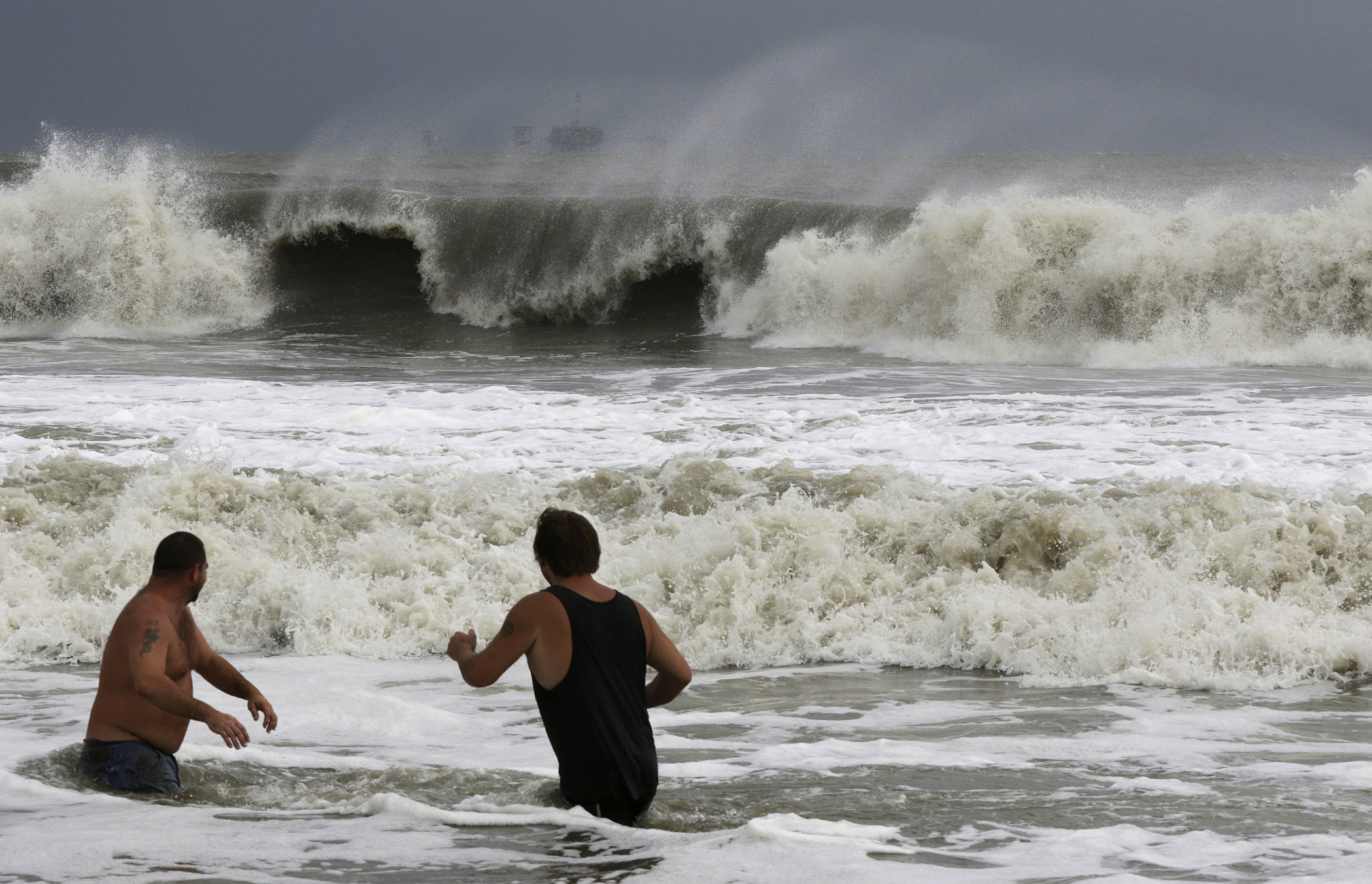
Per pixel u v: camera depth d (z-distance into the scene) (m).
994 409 61.44
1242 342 90.31
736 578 31.52
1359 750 19.61
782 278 106.62
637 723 16.09
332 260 125.94
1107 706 23.27
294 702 24.03
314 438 54.19
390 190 130.25
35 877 13.40
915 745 20.06
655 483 40.91
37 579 34.38
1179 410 60.69
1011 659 27.27
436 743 20.83
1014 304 97.31
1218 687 24.78
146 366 86.25
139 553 35.03
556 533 16.52
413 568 33.94
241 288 119.44
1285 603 29.64
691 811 16.34
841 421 57.28
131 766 17.75
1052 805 16.27
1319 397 65.88
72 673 28.00
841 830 14.94
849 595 31.31
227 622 31.58
